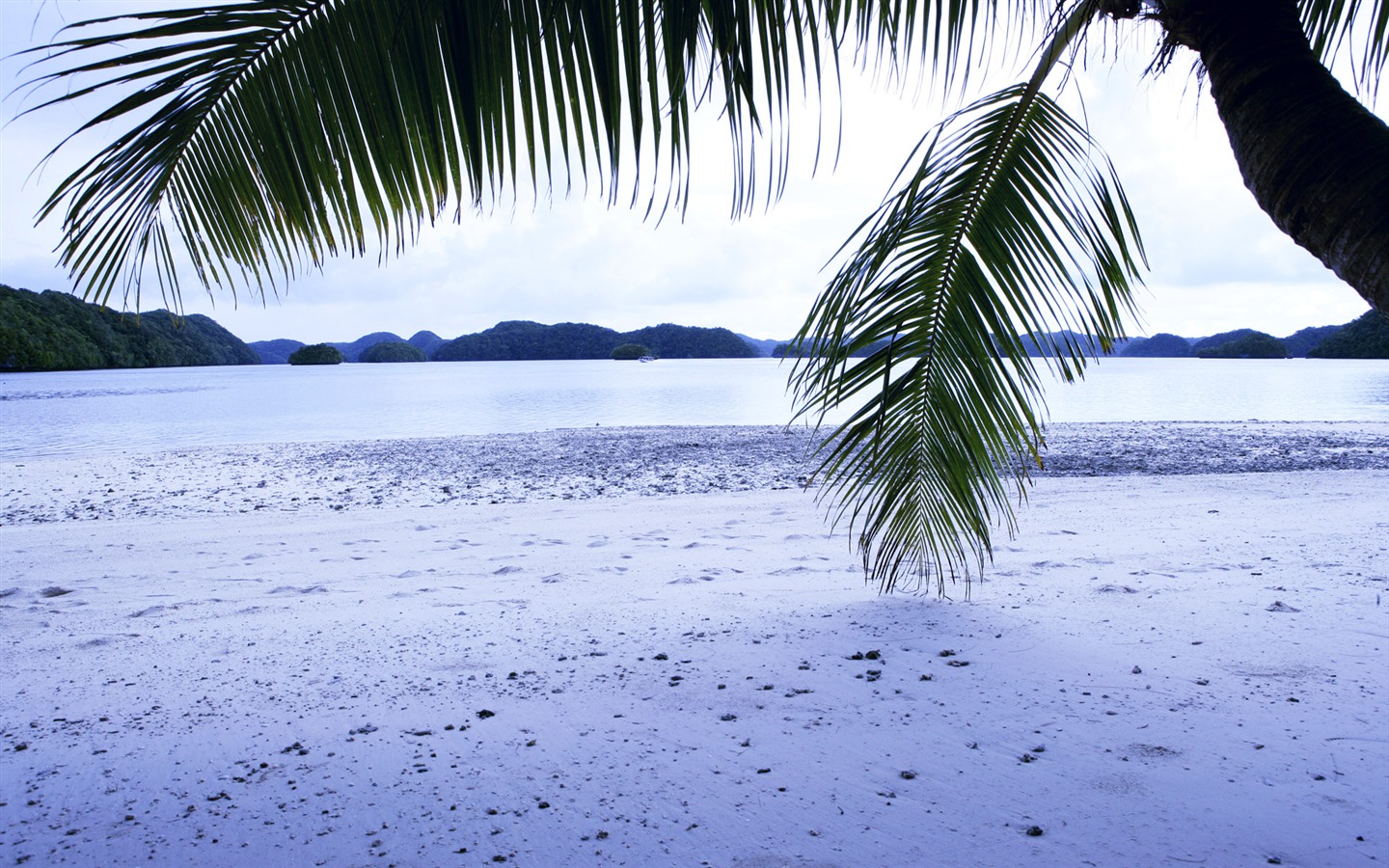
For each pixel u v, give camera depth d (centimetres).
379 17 147
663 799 220
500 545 614
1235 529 602
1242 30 157
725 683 309
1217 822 200
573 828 204
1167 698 281
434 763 244
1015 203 221
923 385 266
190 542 638
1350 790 214
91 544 632
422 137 151
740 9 149
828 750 248
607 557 561
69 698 302
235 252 157
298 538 652
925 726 264
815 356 228
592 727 270
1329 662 312
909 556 401
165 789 228
